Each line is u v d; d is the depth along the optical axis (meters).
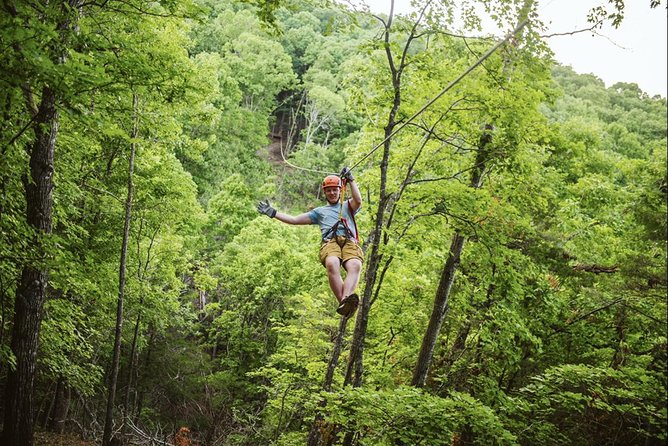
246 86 65.12
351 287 6.12
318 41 81.00
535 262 14.59
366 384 17.70
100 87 7.77
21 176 9.16
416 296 18.45
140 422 24.17
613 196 16.27
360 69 13.28
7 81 6.44
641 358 14.17
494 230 13.21
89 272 14.30
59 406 20.47
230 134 53.97
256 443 20.77
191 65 15.20
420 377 14.25
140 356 26.08
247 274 28.88
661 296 12.18
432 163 14.40
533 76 11.95
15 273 10.22
